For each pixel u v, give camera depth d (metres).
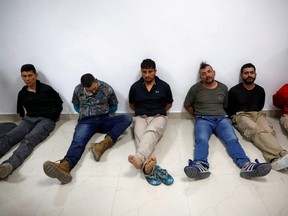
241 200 1.57
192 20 2.24
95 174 1.84
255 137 2.03
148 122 2.21
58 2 2.19
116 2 2.18
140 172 1.86
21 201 1.62
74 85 2.52
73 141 1.99
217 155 2.01
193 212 1.50
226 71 2.43
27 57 2.40
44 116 2.37
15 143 2.19
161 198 1.61
